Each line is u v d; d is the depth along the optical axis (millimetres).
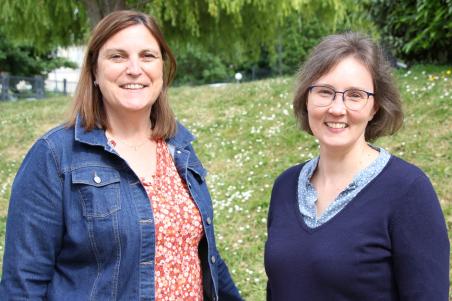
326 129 2111
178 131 2512
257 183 5977
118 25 2221
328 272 1962
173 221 2230
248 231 5051
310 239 2039
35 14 11828
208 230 2371
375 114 2225
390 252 1942
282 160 6363
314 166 2246
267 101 8391
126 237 2102
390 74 2143
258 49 14648
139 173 2289
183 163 2400
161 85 2363
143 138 2396
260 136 7168
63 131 2203
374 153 2148
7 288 2066
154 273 2154
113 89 2236
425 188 1941
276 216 2246
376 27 8500
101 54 2242
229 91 9656
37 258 2072
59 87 25562
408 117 6289
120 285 2096
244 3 11906
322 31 27516
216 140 7457
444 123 5961
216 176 6371
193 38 13727
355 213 1991
